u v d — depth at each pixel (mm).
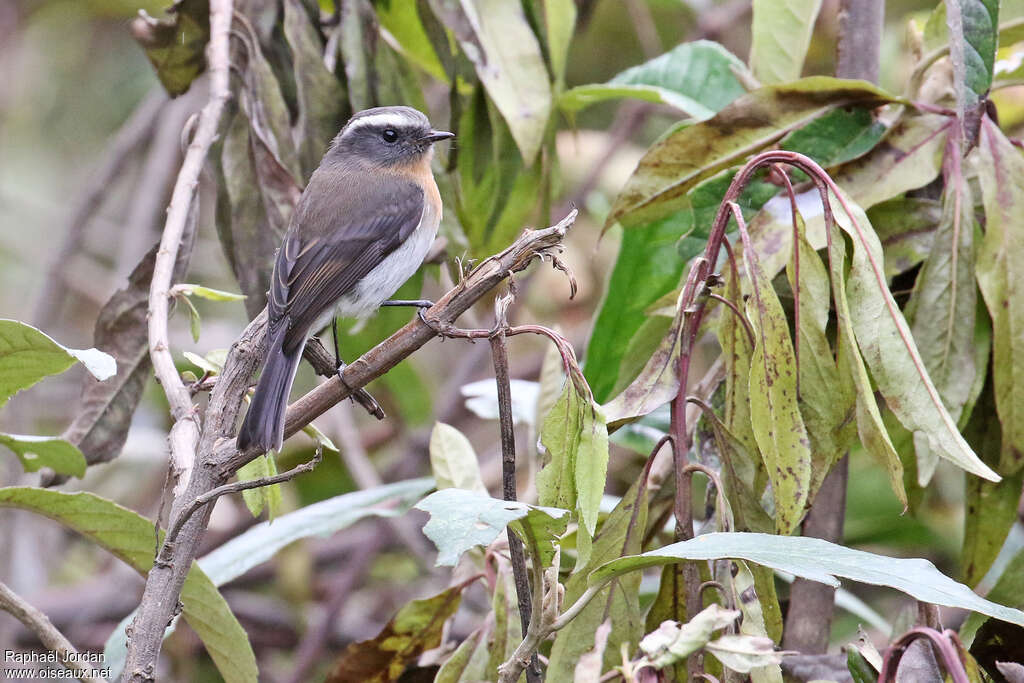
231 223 7629
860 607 8258
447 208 8641
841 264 5504
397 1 8570
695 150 6539
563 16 8242
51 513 6023
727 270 5934
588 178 12508
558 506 5211
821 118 6480
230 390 5414
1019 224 5988
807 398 5707
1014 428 6027
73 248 13109
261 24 7980
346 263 8102
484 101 8531
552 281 11961
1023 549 6016
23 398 12477
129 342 7113
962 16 6000
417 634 6645
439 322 5109
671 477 6520
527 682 5301
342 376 5262
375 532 11508
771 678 5133
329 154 8516
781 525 5441
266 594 13430
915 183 6285
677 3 13531
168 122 13516
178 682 10859
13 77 16047
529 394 8109
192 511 4945
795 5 7168
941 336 6094
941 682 5008
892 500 9781
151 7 15609
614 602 5508
